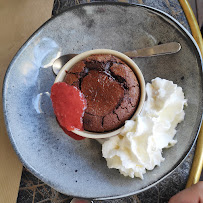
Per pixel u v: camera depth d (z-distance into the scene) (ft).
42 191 1.21
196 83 1.12
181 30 1.12
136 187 1.08
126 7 1.15
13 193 1.19
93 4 1.15
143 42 1.19
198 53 1.11
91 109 1.06
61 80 1.11
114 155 1.09
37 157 1.12
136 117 1.07
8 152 1.21
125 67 1.09
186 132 1.11
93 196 1.08
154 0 1.30
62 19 1.16
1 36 1.28
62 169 1.13
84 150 1.16
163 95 1.12
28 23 1.29
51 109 1.18
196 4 1.69
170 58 1.16
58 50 1.19
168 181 1.18
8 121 1.11
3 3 1.30
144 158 1.08
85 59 1.11
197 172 1.17
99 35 1.20
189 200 1.10
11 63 1.13
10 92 1.13
